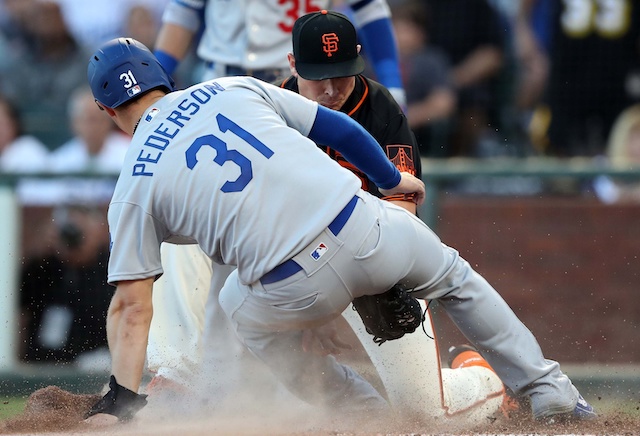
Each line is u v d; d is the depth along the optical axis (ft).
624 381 87.20
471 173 94.58
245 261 47.03
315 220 46.29
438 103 107.55
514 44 108.58
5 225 94.43
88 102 103.86
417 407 56.29
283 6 67.46
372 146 49.32
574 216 95.35
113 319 47.91
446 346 84.99
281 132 47.42
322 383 55.36
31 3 112.47
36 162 107.34
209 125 47.21
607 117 107.45
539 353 52.85
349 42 53.11
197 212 46.60
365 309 51.08
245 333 52.34
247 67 67.77
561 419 53.01
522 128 107.86
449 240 95.25
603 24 107.34
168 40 69.51
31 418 50.93
